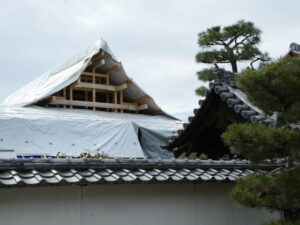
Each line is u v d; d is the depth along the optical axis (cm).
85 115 1501
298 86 480
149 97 1738
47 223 522
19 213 506
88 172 534
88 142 1350
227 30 1418
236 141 481
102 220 561
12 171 496
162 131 1529
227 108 800
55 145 1286
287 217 542
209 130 896
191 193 645
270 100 500
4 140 1209
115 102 1750
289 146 477
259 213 705
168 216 616
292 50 916
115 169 565
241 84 516
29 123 1276
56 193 535
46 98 1540
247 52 1405
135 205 591
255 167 598
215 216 659
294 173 471
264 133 475
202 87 1395
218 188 673
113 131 1415
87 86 1669
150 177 552
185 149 947
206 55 1416
